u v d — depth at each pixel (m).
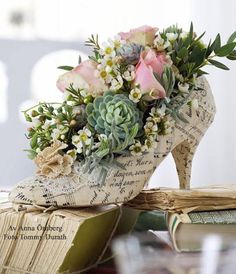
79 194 0.77
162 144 0.83
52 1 1.57
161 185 1.47
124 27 1.52
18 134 1.54
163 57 0.80
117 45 0.79
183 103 0.83
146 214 0.85
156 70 0.79
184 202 0.79
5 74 1.55
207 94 0.89
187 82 0.83
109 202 0.78
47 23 1.57
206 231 0.76
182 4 1.50
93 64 0.79
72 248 0.74
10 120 1.55
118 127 0.76
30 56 1.57
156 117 0.79
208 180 1.53
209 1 1.51
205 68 1.52
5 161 1.54
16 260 0.76
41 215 0.76
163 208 0.79
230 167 1.54
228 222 0.76
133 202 0.82
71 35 1.57
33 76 1.56
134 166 0.79
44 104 0.80
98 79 0.78
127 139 0.76
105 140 0.76
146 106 0.79
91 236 0.76
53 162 0.78
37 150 0.80
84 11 1.55
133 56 0.79
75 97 0.79
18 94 1.56
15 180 1.54
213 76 1.53
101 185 0.77
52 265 0.75
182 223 0.75
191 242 0.73
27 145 1.54
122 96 0.77
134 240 0.74
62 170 0.78
